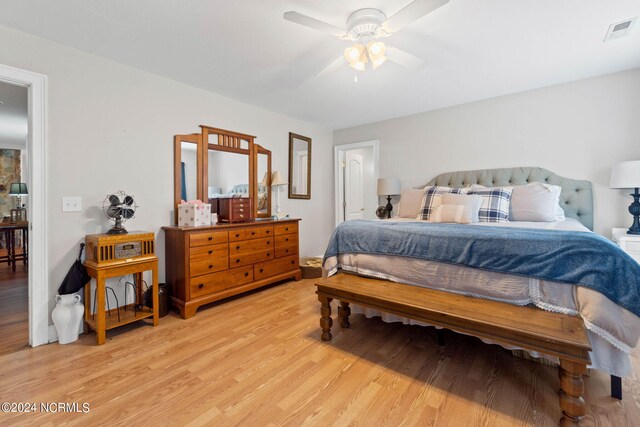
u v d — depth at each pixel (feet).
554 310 5.00
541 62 8.46
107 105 8.06
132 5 5.79
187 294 8.42
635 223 8.48
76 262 7.14
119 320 7.43
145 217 8.92
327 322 6.95
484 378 5.49
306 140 14.60
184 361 6.10
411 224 7.86
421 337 7.19
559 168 10.23
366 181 18.28
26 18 6.18
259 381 5.42
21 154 20.01
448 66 8.64
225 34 6.86
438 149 12.73
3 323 7.97
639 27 6.66
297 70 8.82
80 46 7.38
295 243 12.26
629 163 8.25
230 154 11.19
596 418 4.38
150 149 9.01
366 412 4.62
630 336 4.38
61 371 5.74
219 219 10.55
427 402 4.84
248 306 9.33
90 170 7.77
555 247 5.08
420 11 5.22
